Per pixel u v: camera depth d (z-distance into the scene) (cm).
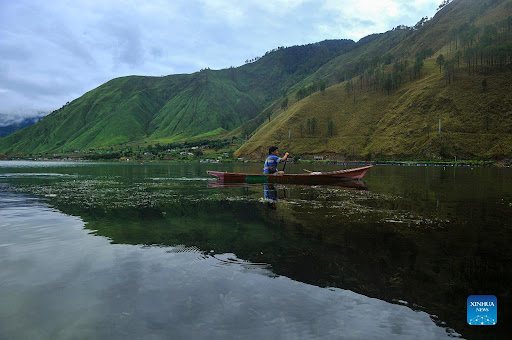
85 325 295
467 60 14250
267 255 507
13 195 1289
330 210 928
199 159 16562
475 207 991
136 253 516
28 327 291
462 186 1786
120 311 323
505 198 1221
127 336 279
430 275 427
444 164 9444
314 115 16050
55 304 337
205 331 289
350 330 296
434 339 285
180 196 1271
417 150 11281
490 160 9831
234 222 759
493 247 550
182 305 339
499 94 11575
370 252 521
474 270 443
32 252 519
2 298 348
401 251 527
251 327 297
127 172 3622
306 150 14050
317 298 359
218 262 474
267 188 1625
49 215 847
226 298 356
